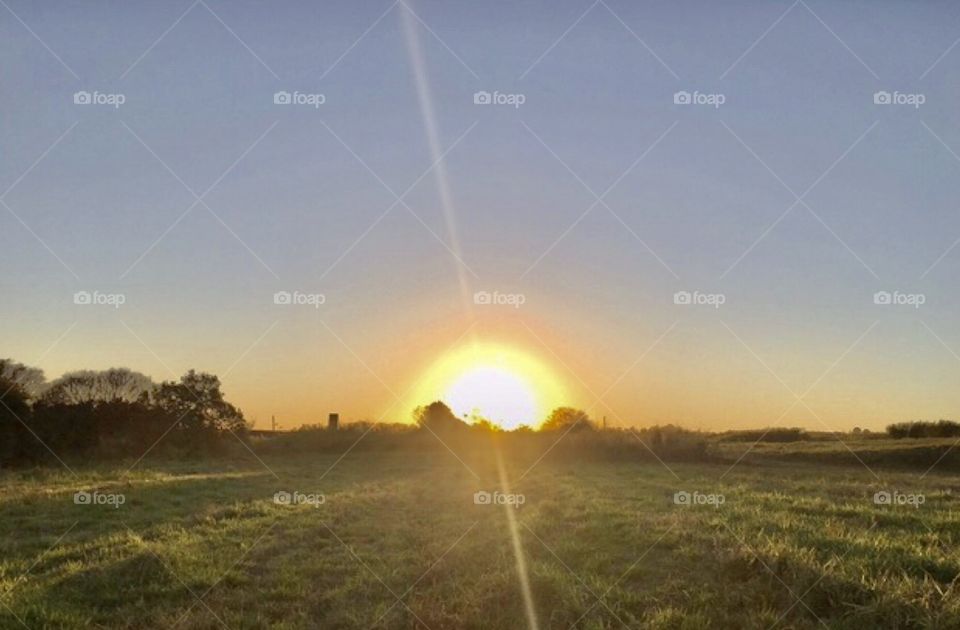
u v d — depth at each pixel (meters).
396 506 20.05
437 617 8.97
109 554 12.70
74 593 10.48
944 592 8.20
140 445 40.38
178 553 12.54
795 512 15.59
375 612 9.45
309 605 10.00
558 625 8.77
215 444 43.03
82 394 40.53
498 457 41.56
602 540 12.95
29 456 36.81
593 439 40.38
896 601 7.93
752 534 11.76
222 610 9.70
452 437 45.03
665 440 39.47
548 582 10.12
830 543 10.71
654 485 24.38
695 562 10.75
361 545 14.01
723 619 8.39
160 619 9.28
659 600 9.27
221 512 17.95
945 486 24.81
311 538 14.75
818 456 37.56
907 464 34.88
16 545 13.88
